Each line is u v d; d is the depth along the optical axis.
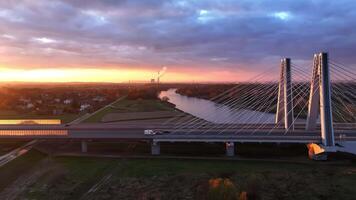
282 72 120.00
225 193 65.50
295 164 94.38
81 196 75.00
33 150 111.69
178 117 180.00
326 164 94.06
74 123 146.50
